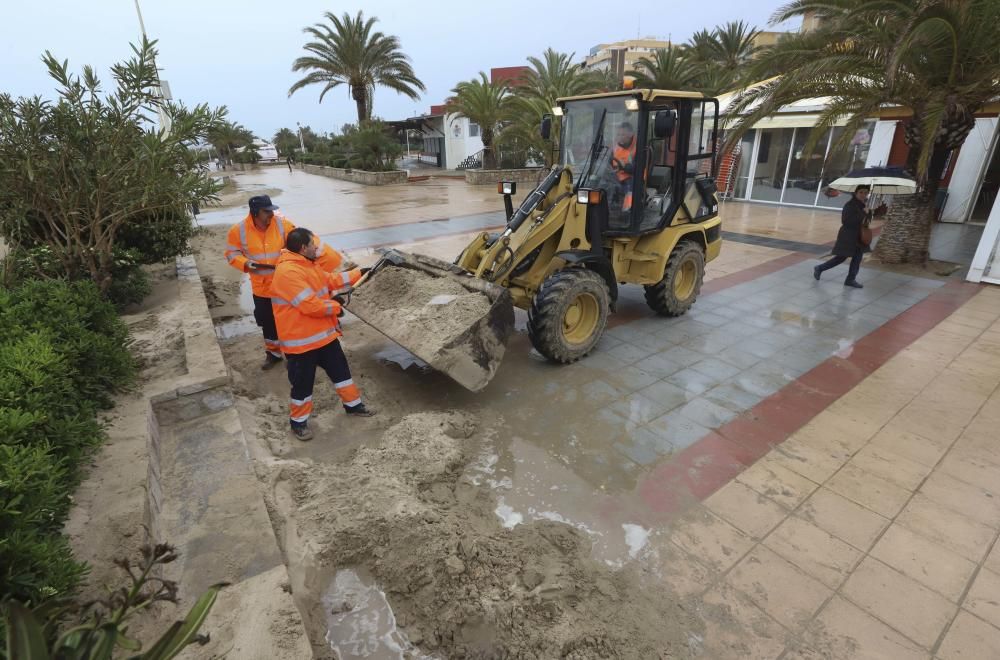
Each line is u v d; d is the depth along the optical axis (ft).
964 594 9.00
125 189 15.79
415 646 8.09
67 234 16.74
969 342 18.93
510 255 16.14
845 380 16.37
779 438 13.47
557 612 8.51
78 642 4.55
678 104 18.34
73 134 15.08
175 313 18.84
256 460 11.64
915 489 11.51
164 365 14.47
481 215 48.52
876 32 23.50
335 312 13.04
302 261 12.50
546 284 16.35
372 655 7.94
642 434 13.69
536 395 15.65
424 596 8.67
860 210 24.41
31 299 12.67
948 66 23.76
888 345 18.83
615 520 10.74
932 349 18.42
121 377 12.53
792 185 49.88
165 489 10.19
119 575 7.59
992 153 38.37
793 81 24.80
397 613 8.59
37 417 7.98
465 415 14.28
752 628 8.45
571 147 19.53
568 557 9.70
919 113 26.23
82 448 9.25
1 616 5.62
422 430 13.20
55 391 9.34
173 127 15.61
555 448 13.14
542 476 12.10
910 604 8.84
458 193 68.44
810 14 27.53
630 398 15.44
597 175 18.86
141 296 20.34
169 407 12.63
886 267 28.91
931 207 28.19
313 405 15.06
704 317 21.83
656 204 19.44
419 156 154.30
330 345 13.43
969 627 8.41
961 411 14.52
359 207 56.03
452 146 128.26
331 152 115.65
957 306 22.58
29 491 6.80
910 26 20.62
